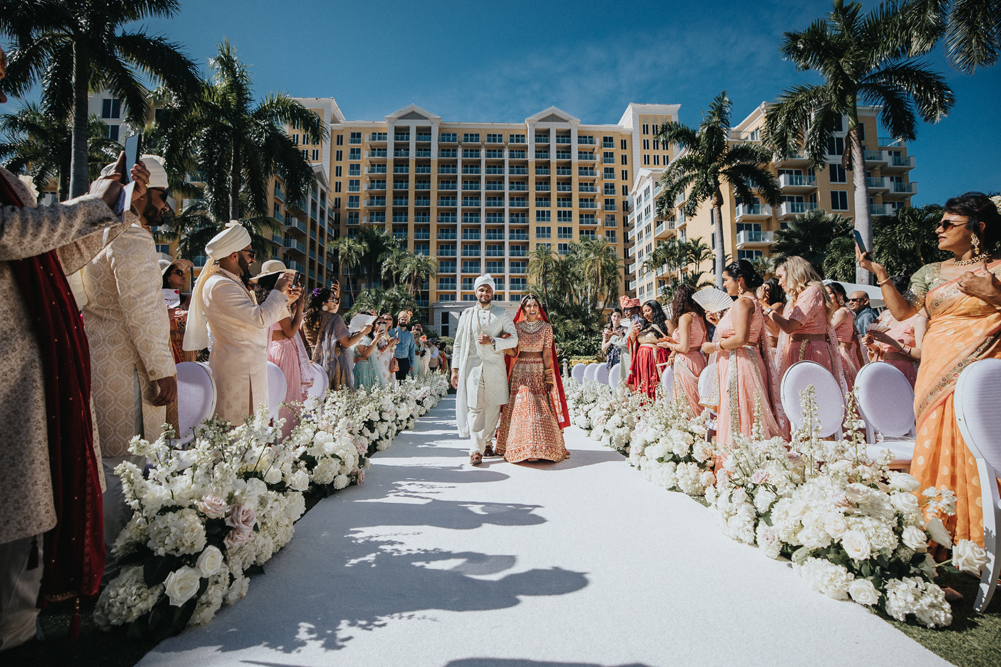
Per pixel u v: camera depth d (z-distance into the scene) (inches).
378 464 191.9
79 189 531.8
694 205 1020.5
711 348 172.6
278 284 135.5
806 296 159.2
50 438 64.5
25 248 61.4
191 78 621.0
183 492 81.0
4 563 66.6
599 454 213.5
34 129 852.0
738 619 78.3
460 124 2741.1
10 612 67.4
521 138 2780.5
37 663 66.2
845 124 1598.2
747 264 146.6
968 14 436.8
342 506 136.1
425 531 116.8
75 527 65.6
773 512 99.4
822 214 1266.0
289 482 111.5
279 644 71.5
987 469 81.4
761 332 145.3
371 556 102.6
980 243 102.9
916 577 79.8
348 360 250.2
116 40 571.8
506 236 2645.2
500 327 203.2
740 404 141.3
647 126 2797.7
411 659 67.9
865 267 118.2
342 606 82.4
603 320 1993.1
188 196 970.7
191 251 949.2
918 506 90.3
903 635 73.8
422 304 2645.2
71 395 67.0
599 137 2770.7
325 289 249.1
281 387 152.6
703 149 1003.3
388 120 2699.3
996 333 93.4
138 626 71.9
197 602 75.5
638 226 2438.5
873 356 201.0
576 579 92.2
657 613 80.1
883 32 578.9
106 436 92.7
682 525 121.3
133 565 75.7
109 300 94.6
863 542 81.4
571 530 117.7
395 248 2284.7
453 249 2694.4
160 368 93.7
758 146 989.8
